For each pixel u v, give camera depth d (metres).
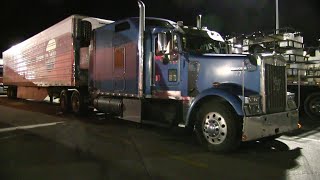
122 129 10.26
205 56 8.03
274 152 7.28
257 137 6.90
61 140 8.41
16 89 24.55
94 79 12.21
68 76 13.73
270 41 12.38
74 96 13.96
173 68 8.70
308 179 5.39
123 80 10.45
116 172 5.70
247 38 12.98
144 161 6.44
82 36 13.41
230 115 6.98
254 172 5.78
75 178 5.35
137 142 8.26
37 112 15.09
